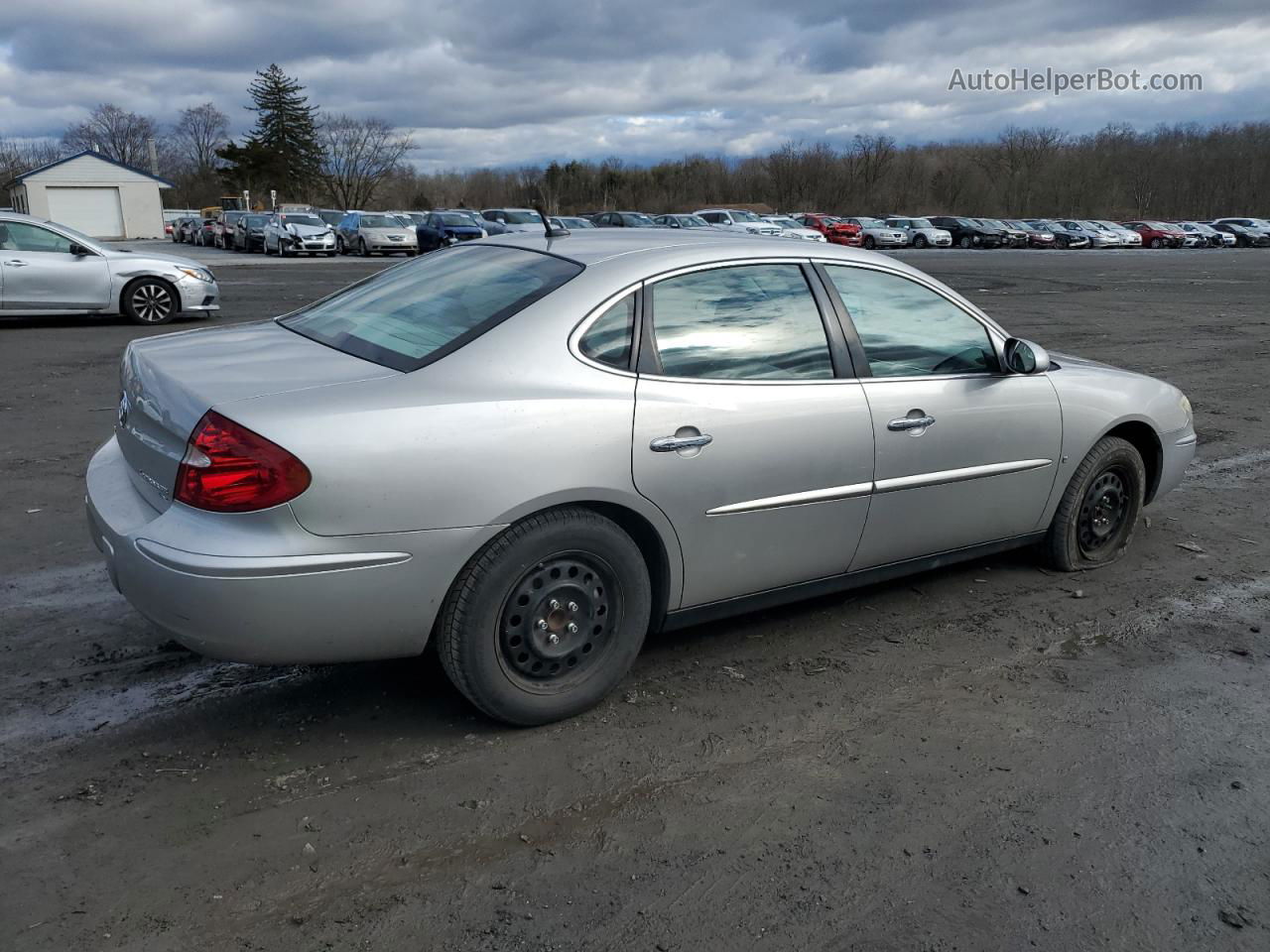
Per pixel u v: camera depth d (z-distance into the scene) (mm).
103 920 2449
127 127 91250
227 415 2840
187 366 3225
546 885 2637
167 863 2666
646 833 2861
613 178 82375
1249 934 2531
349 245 36062
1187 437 5250
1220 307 18062
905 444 3963
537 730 3379
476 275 3672
